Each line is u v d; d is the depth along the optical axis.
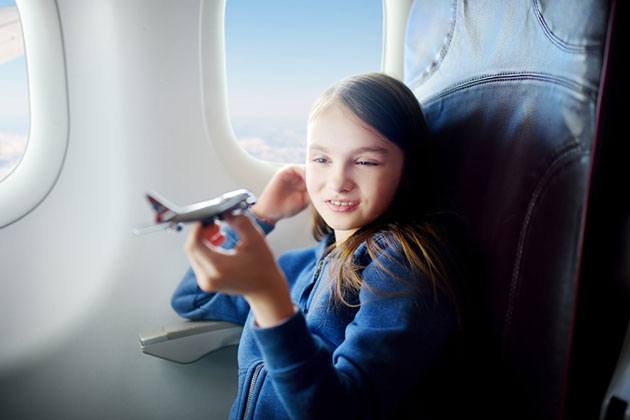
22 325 1.18
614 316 0.58
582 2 0.59
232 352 1.30
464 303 0.74
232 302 1.14
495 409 0.72
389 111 0.79
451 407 0.78
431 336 0.69
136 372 1.26
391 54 1.29
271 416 0.80
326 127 0.81
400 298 0.71
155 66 1.14
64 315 1.20
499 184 0.73
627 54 0.55
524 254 0.66
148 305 1.24
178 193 1.20
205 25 1.14
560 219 0.60
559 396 0.60
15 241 1.15
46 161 1.13
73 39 1.10
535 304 0.63
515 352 0.67
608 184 0.56
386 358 0.66
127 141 1.16
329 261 0.88
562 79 0.62
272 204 1.13
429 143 0.85
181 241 1.23
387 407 0.65
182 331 1.13
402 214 0.83
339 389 0.61
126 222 1.19
